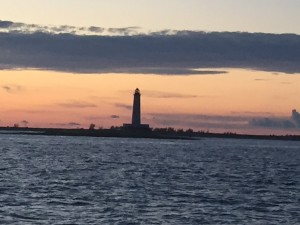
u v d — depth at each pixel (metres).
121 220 56.91
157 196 74.38
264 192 83.00
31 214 58.81
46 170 113.56
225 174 114.00
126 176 103.50
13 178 94.25
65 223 54.84
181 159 169.62
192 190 82.69
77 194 74.50
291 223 58.12
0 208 61.44
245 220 59.00
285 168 140.88
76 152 196.88
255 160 177.88
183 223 56.59
